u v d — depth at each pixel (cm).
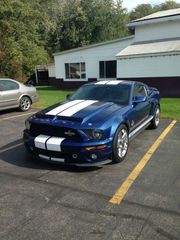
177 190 298
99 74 1670
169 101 1021
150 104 553
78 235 220
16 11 2089
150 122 587
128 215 248
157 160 399
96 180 329
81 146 328
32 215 252
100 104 418
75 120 352
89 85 522
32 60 2331
